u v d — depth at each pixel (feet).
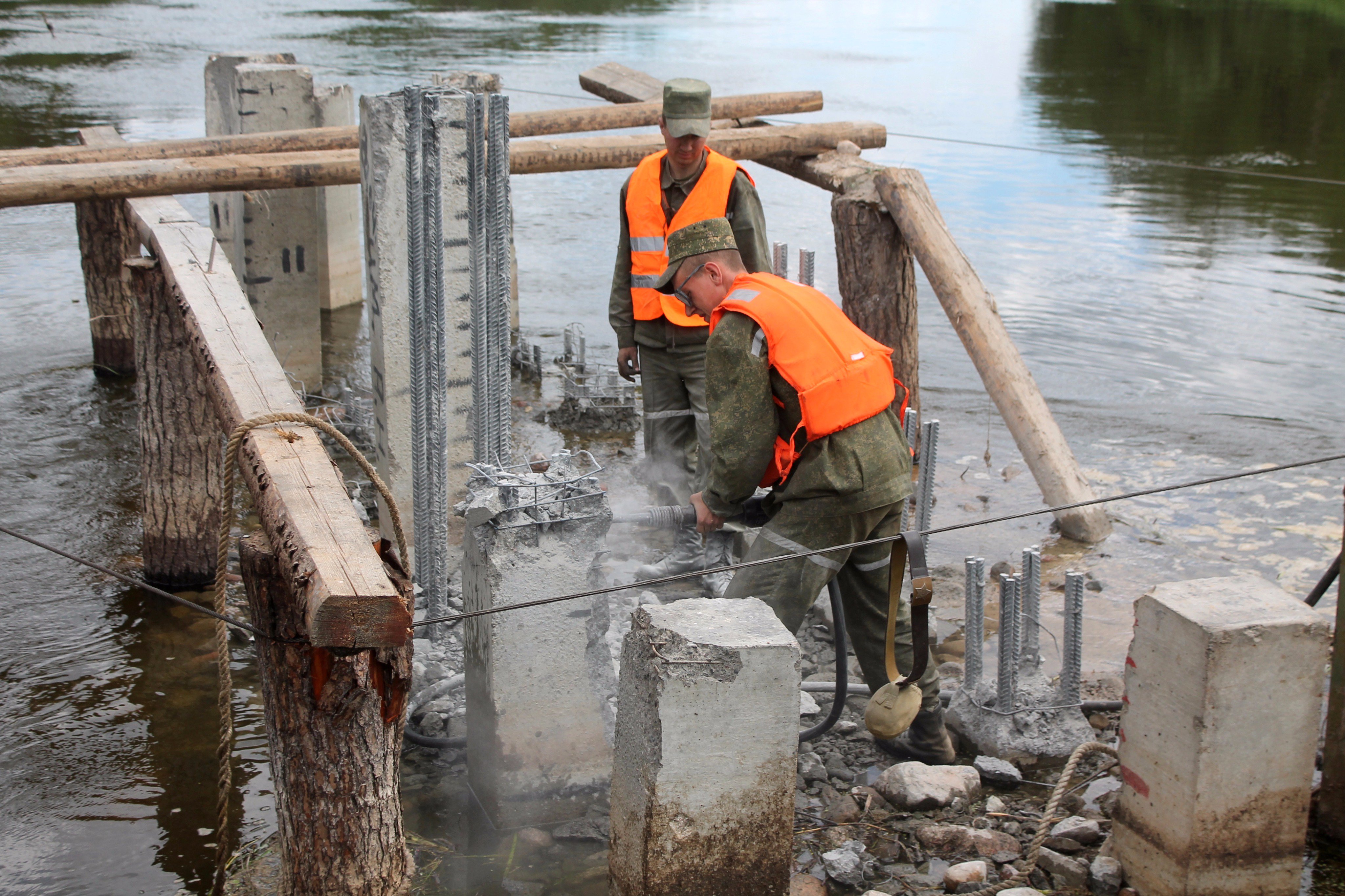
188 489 16.39
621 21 104.27
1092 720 13.56
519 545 11.21
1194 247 37.70
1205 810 9.96
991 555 18.31
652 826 9.53
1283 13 107.96
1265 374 26.86
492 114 14.92
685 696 9.35
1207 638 9.62
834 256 36.42
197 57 72.02
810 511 11.41
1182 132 55.62
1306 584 17.06
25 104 53.98
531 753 11.66
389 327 15.98
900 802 12.03
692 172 16.61
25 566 17.28
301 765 9.54
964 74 74.54
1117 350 28.53
